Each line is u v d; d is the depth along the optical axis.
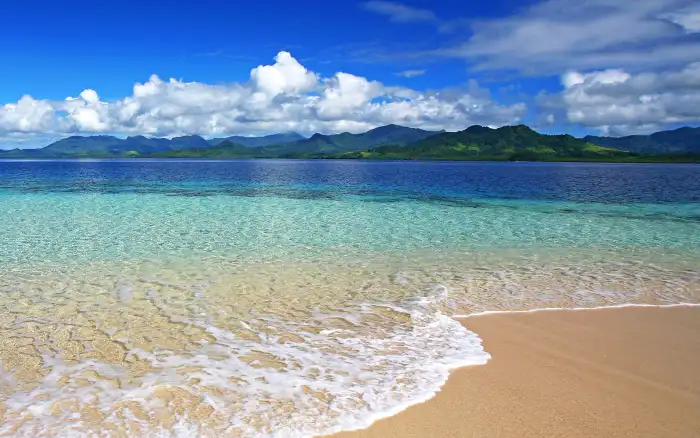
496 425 5.13
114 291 10.23
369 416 5.30
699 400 5.71
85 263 12.87
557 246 15.88
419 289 10.59
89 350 7.11
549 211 25.84
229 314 8.80
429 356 6.95
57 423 5.12
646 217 23.44
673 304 9.60
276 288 10.59
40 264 12.71
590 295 10.20
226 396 5.73
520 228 19.69
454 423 5.17
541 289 10.66
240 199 31.95
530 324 8.36
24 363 6.63
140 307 9.16
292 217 22.67
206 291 10.29
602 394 5.84
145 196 33.44
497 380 6.20
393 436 4.92
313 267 12.66
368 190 42.00
